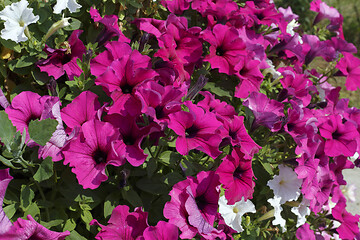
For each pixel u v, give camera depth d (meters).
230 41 0.76
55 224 0.64
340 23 1.05
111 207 0.67
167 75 0.71
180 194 0.66
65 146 0.63
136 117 0.65
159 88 0.64
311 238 0.80
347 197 0.99
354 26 2.05
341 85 1.66
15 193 0.67
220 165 0.68
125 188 0.67
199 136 0.65
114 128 0.64
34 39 0.69
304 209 0.80
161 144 0.68
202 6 0.81
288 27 0.98
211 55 0.75
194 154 0.72
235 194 0.68
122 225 0.64
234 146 0.70
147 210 0.70
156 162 0.69
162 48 0.71
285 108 0.83
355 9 2.17
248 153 0.69
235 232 0.72
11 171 0.69
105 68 0.67
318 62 1.72
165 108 0.64
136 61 0.67
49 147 0.62
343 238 0.86
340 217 0.86
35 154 0.64
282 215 0.82
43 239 0.60
